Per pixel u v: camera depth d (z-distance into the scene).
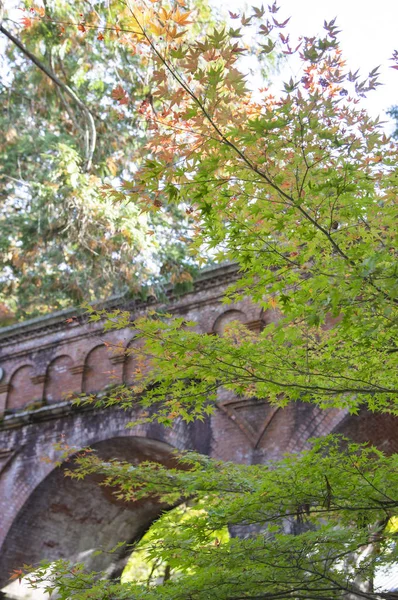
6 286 23.17
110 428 18.16
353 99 6.89
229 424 16.00
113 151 18.22
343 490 7.36
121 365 18.58
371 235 6.49
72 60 17.05
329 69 6.47
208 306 17.50
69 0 14.93
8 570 19.39
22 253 18.95
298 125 5.98
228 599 7.40
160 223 17.95
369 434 14.97
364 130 6.76
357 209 6.21
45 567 8.62
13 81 18.62
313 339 7.85
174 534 7.71
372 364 7.06
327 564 7.86
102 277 18.23
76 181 16.58
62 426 19.11
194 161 6.20
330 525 7.16
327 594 7.83
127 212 16.83
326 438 7.57
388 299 6.14
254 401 15.83
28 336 20.77
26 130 19.98
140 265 17.39
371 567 8.14
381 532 8.31
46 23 15.52
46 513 19.77
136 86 15.41
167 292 18.16
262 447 15.42
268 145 5.90
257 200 6.28
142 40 6.12
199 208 6.24
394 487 7.41
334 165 6.52
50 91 17.36
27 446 19.55
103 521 21.08
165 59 5.99
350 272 6.03
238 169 6.18
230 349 6.66
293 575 7.38
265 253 6.41
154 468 9.26
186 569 7.79
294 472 7.40
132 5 6.62
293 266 6.45
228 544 7.43
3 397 20.59
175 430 16.84
